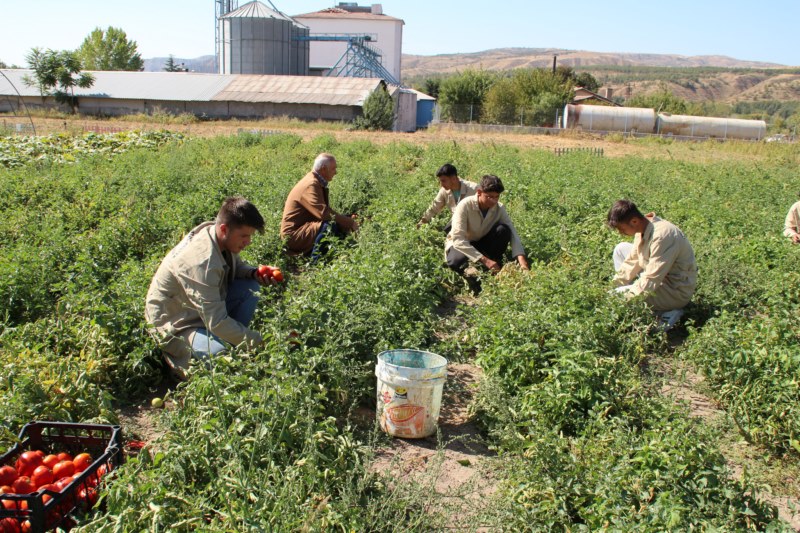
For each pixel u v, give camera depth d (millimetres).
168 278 4820
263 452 3373
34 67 43656
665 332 6012
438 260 7402
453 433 4453
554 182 12859
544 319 4938
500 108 55094
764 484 3770
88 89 45500
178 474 3209
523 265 7305
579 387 4254
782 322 4918
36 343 4762
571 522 3318
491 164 16016
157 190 11578
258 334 4746
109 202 10211
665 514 3000
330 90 43250
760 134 42562
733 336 4965
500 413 4070
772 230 9484
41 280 6270
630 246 7008
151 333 4914
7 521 3035
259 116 42750
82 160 16203
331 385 4418
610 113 42125
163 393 4883
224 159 16547
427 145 23266
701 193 13227
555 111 52812
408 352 4551
